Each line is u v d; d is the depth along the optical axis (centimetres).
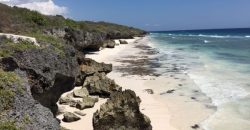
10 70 1334
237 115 2098
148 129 1608
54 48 1686
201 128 1889
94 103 2250
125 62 4669
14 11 4206
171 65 4353
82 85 2733
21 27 3716
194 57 5316
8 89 966
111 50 6394
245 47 7312
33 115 946
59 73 1592
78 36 5072
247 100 2438
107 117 1569
